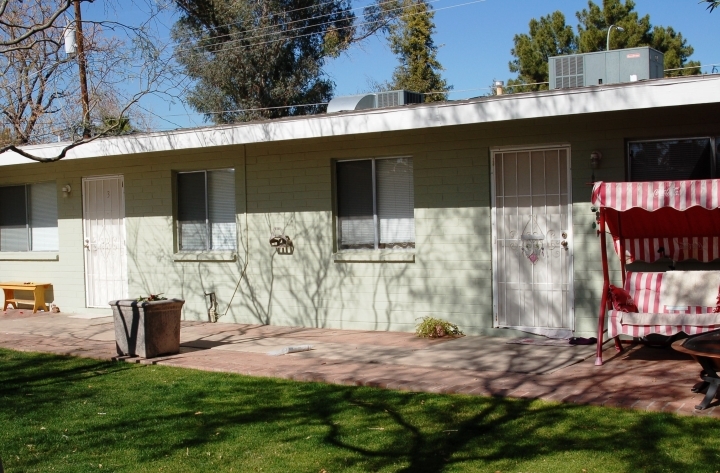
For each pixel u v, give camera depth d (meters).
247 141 11.62
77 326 12.93
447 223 10.77
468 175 10.58
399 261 11.16
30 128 15.82
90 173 14.50
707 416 6.08
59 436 6.55
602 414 6.35
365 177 11.62
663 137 9.34
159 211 13.63
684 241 9.05
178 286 13.46
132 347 9.77
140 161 13.80
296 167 12.11
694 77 8.23
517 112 9.26
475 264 10.58
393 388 7.61
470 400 7.02
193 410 7.20
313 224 11.98
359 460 5.67
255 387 7.95
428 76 32.03
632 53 10.96
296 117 11.02
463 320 10.68
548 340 9.88
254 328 12.16
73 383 8.53
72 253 14.89
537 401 6.85
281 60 25.38
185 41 22.44
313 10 26.20
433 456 5.68
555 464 5.35
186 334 11.71
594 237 9.72
